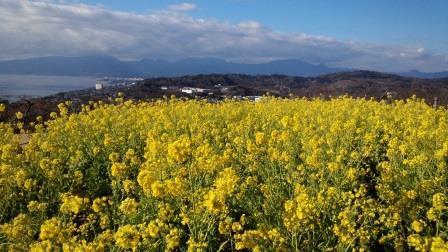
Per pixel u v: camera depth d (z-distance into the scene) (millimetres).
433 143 12352
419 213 8109
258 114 19406
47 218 8477
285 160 9969
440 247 5844
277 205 8273
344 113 19062
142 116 18891
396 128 15320
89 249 5703
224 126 17750
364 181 10672
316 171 10375
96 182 10719
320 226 7375
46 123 17719
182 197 7840
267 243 6961
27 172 10797
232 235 7641
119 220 7789
